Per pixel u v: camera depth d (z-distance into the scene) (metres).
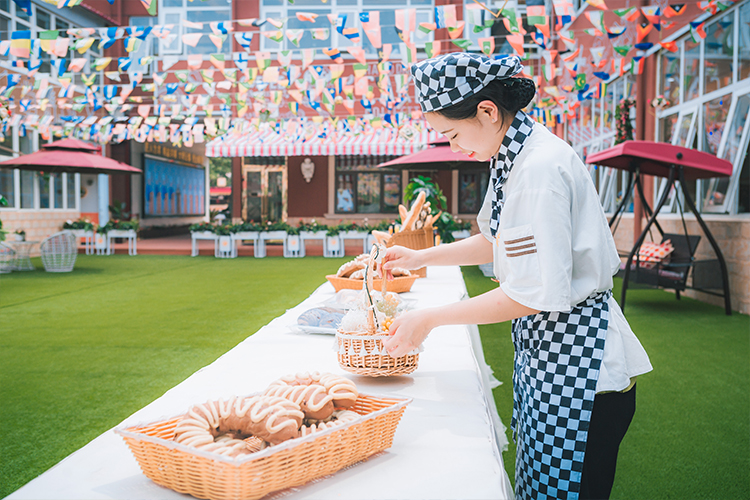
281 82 5.22
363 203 15.20
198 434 0.81
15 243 9.72
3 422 2.71
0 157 11.40
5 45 4.60
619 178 9.17
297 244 12.50
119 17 13.35
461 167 11.20
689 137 6.82
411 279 2.66
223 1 13.34
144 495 0.81
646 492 2.06
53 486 0.83
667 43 4.38
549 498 1.12
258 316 5.45
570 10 4.12
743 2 5.68
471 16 4.15
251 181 15.71
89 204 14.32
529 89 1.09
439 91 1.07
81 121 9.42
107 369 3.62
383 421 0.93
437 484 0.85
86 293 7.00
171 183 19.84
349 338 1.33
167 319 5.31
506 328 5.06
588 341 1.10
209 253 13.43
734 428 2.67
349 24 12.93
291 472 0.80
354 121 10.24
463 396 1.25
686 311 5.76
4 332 4.75
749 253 5.52
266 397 0.87
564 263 1.02
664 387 3.31
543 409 1.12
